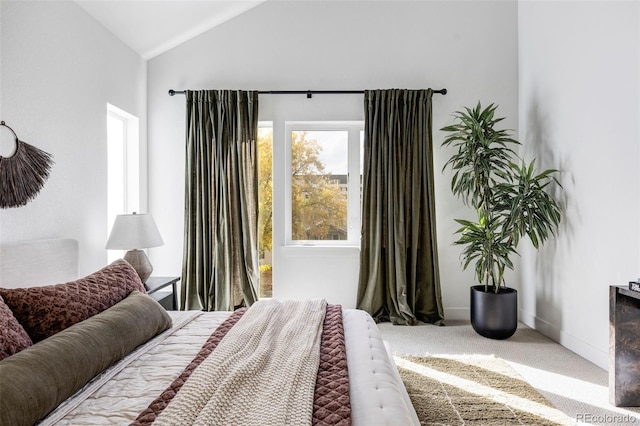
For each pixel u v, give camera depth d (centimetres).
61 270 228
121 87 337
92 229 291
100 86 304
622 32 243
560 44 308
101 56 305
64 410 116
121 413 115
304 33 381
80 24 278
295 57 381
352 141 392
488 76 378
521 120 372
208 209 369
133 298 179
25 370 111
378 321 367
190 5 329
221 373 129
